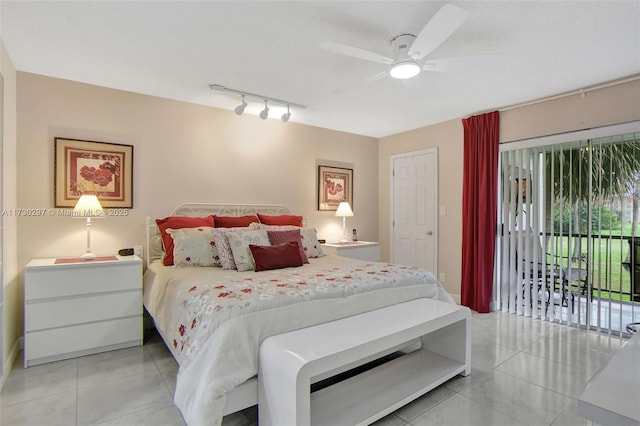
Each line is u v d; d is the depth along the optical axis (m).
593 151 3.17
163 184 3.43
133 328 2.84
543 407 1.95
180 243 2.90
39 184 2.84
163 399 2.04
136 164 3.29
